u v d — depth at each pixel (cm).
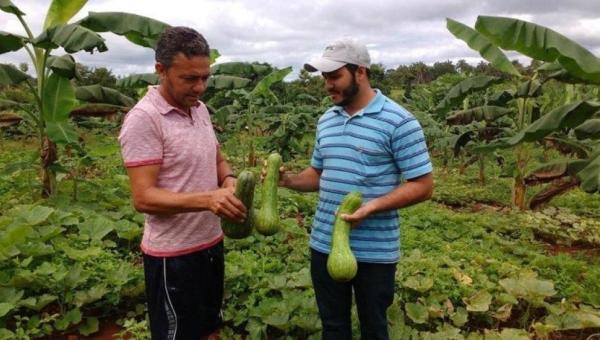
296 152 1744
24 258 569
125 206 831
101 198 898
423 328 507
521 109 1035
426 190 347
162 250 342
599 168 621
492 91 1577
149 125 314
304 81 3084
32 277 509
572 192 1232
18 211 706
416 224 849
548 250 802
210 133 357
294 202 932
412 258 625
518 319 541
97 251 577
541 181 825
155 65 315
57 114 823
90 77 2716
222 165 391
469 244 755
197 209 316
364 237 359
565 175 760
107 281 525
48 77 823
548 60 681
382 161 352
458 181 1373
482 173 1366
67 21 866
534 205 839
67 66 776
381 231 360
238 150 1712
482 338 468
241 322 482
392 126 344
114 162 1345
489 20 686
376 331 374
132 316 515
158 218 341
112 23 826
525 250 738
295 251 671
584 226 875
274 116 1838
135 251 689
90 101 985
